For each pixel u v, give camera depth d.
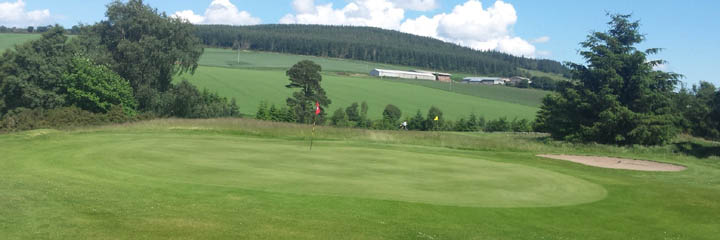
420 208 10.59
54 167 15.13
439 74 159.12
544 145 32.66
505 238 9.05
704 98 57.41
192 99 56.00
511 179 15.67
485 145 31.42
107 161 16.42
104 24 56.75
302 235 8.24
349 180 13.91
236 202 10.25
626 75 45.31
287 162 17.61
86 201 9.75
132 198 10.21
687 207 12.88
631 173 21.47
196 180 12.87
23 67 46.69
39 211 8.83
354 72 151.38
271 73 114.38
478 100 109.94
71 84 45.22
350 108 78.75
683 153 33.69
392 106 80.94
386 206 10.55
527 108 104.56
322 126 39.19
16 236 7.38
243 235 8.02
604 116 42.25
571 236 9.55
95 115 42.00
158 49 54.28
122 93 48.00
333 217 9.48
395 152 23.12
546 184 15.02
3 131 39.16
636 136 41.50
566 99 47.34
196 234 7.93
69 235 7.58
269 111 70.81
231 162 16.97
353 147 25.58
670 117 42.41
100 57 51.34
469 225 9.67
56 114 40.06
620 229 10.39
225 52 172.62
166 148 20.64
